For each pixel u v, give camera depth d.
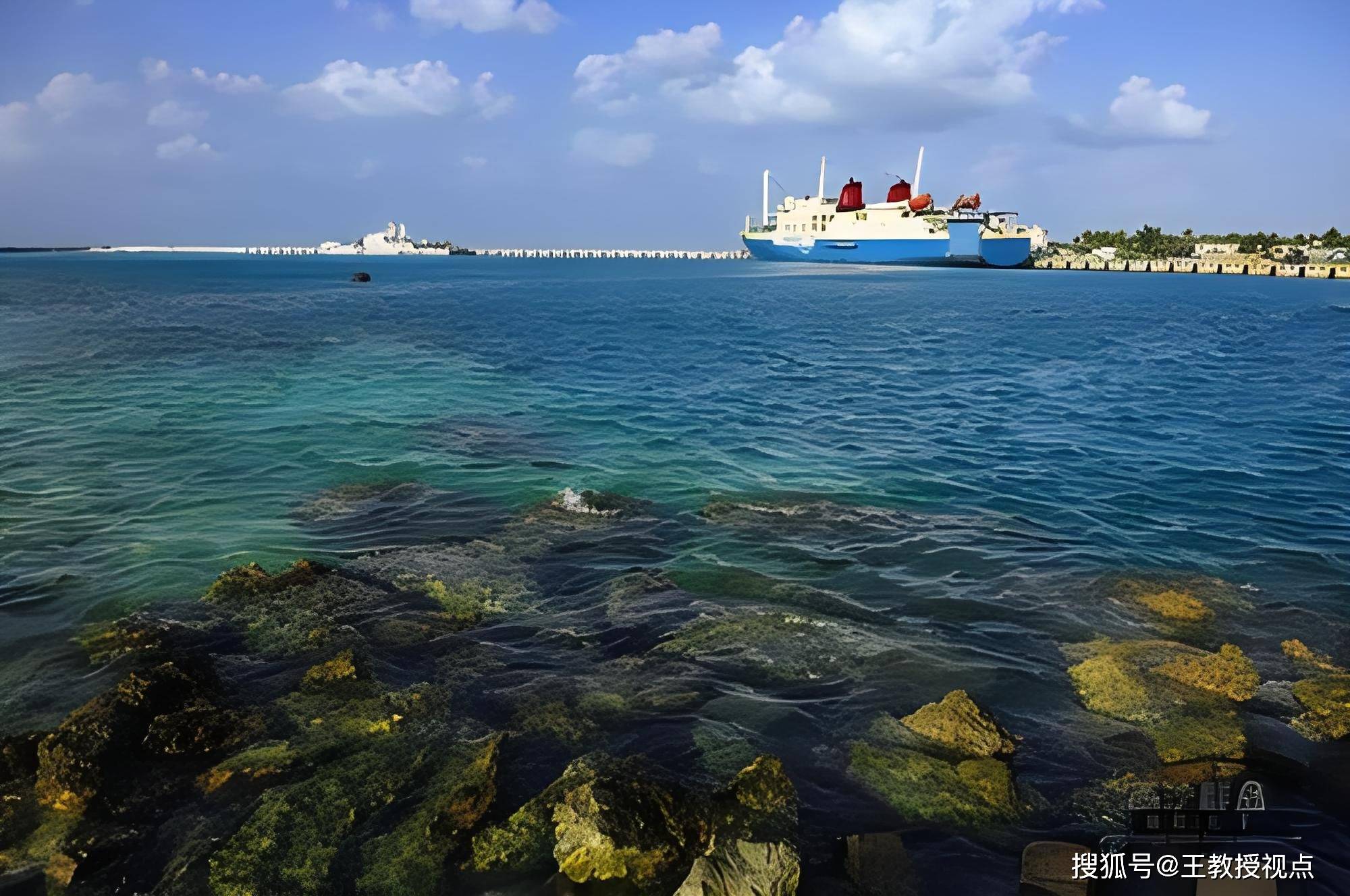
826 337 32.59
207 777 5.06
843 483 12.19
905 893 4.21
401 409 17.23
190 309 41.84
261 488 11.44
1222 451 14.35
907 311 44.19
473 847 4.50
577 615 7.56
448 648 6.86
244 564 8.59
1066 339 31.94
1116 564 9.06
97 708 5.42
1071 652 7.00
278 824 4.64
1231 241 147.50
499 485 11.81
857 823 4.77
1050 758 5.46
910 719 5.80
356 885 4.25
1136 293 60.94
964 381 22.12
